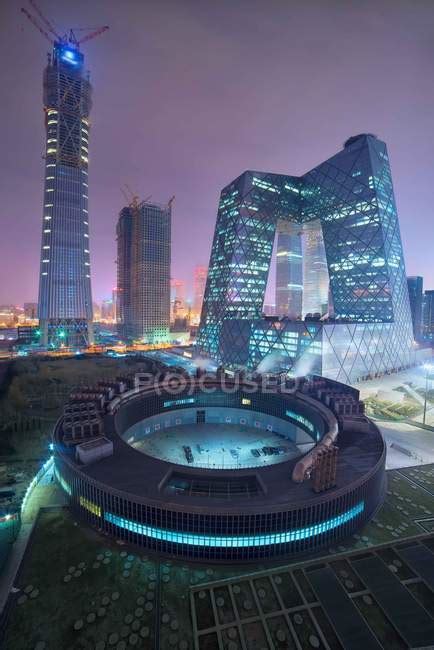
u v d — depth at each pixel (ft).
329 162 645.10
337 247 636.89
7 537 168.25
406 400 422.00
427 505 199.93
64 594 134.10
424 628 111.96
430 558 142.31
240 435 310.65
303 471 171.63
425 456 269.85
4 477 244.63
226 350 645.51
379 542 167.32
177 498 157.58
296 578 133.28
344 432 236.02
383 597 123.95
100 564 149.18
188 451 274.36
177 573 146.00
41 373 579.89
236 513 150.10
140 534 159.53
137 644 114.42
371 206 567.59
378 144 588.91
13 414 379.35
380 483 198.49
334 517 163.73
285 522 154.10
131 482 169.48
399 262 602.03
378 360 545.85
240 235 645.92
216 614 119.75
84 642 115.55
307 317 584.81
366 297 590.14
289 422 306.76
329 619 115.96
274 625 115.24
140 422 300.20
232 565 151.84
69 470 187.42
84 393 287.89
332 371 484.74
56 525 173.99
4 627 120.67
